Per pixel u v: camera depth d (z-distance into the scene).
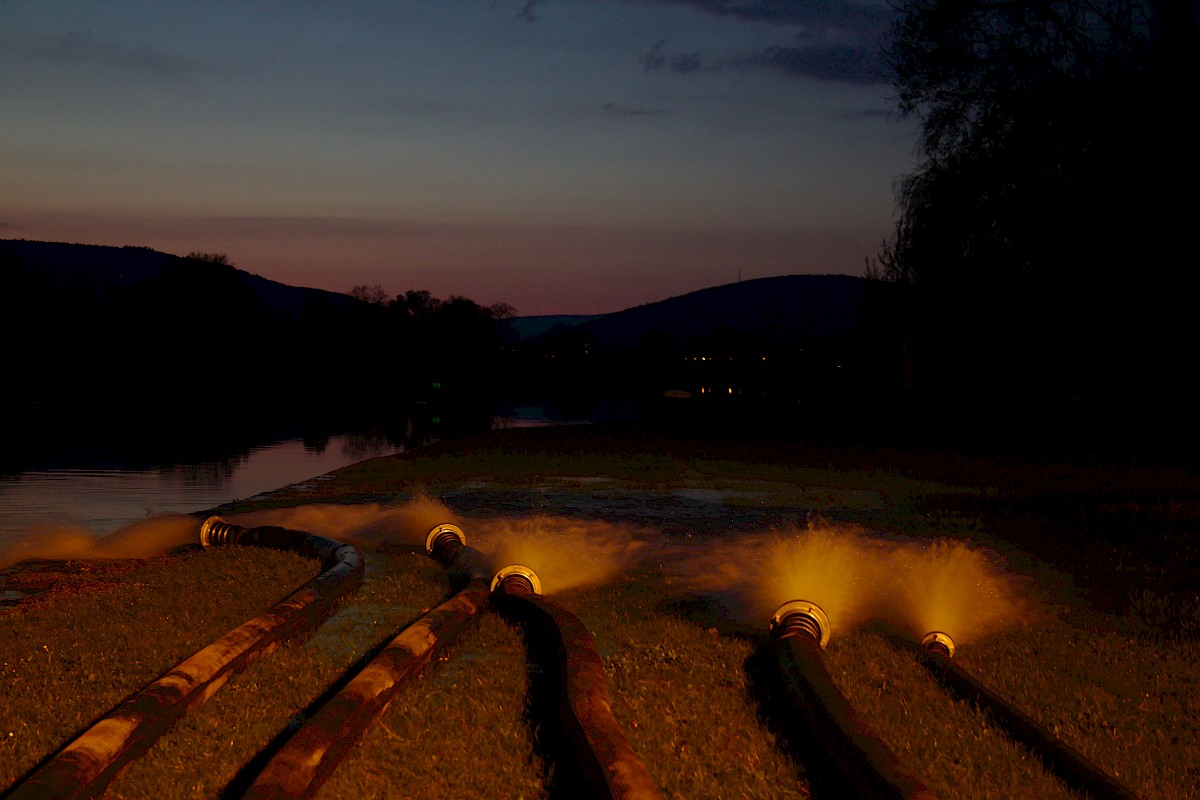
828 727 4.80
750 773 4.75
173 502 16.36
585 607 8.17
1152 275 12.95
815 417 41.88
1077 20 14.23
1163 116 12.62
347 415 53.84
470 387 115.06
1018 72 14.95
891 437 30.06
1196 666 6.66
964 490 17.75
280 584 8.54
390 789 4.45
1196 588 9.10
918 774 4.72
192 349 83.00
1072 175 13.78
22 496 16.97
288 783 3.97
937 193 17.03
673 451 25.50
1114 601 8.66
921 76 16.19
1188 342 13.28
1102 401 15.73
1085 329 14.23
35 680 5.83
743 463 22.16
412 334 127.12
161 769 4.59
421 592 8.65
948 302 18.55
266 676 6.02
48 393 56.56
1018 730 5.20
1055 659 6.83
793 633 6.54
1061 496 16.27
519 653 6.73
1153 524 12.77
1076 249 13.69
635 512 14.22
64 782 3.98
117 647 6.50
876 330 35.75
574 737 4.73
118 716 4.67
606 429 36.88
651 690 5.95
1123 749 5.15
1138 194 12.79
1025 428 27.39
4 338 70.12
